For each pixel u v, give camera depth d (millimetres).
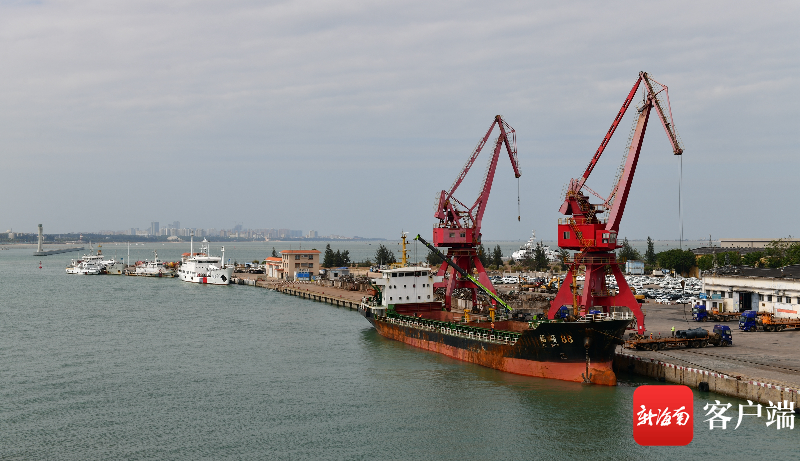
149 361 90000
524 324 98688
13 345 102875
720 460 52375
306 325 127188
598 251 94875
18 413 65250
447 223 120562
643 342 83188
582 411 65125
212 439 57875
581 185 99125
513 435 58969
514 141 123500
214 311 151375
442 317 116188
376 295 124750
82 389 74375
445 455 54531
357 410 66375
